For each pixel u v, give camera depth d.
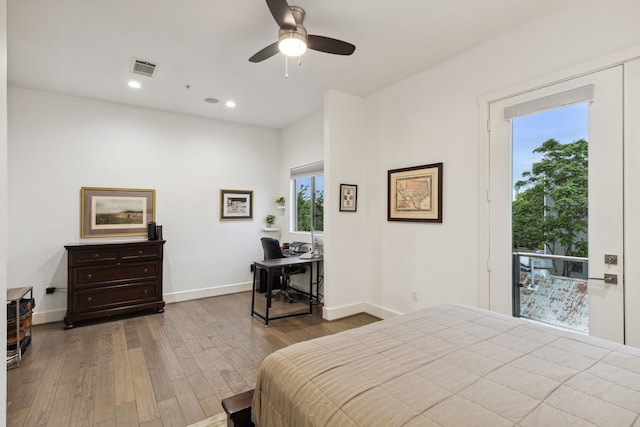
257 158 5.38
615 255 2.01
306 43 2.27
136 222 4.29
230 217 5.08
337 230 3.81
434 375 1.15
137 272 3.89
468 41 2.72
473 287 2.81
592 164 2.11
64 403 2.10
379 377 1.14
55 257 3.79
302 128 5.00
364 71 3.30
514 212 2.54
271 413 1.22
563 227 2.27
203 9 2.30
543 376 1.14
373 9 2.30
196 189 4.79
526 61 2.45
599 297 2.08
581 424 0.88
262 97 4.05
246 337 3.25
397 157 3.57
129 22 2.45
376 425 0.91
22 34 2.59
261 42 2.75
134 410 2.04
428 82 3.22
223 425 1.90
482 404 0.97
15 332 2.73
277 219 5.58
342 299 3.86
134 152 4.31
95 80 3.48
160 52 2.91
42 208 3.73
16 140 3.60
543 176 2.38
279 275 4.77
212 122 4.95
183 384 2.35
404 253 3.48
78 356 2.79
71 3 2.21
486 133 2.71
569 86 2.21
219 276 4.98
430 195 3.18
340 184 3.83
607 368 1.20
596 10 2.10
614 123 2.01
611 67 2.03
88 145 4.00
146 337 3.24
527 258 2.47
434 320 1.76
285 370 1.25
